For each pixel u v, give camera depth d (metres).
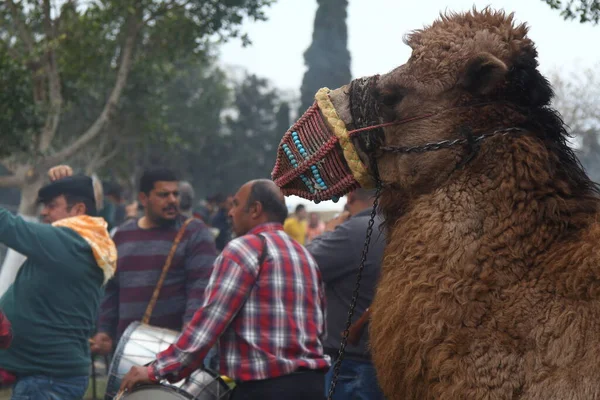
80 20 21.00
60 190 6.02
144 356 5.53
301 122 3.19
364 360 5.57
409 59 2.99
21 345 5.55
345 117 3.07
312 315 5.00
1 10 20.50
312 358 4.91
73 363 5.71
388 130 2.97
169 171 7.43
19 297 5.58
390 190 3.02
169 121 45.53
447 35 2.93
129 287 7.39
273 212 5.33
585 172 2.89
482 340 2.54
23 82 17.41
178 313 7.36
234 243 4.95
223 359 4.89
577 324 2.43
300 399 4.80
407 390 2.70
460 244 2.67
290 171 3.22
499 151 2.75
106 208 13.90
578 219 2.64
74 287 5.64
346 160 3.07
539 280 2.55
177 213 7.51
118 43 22.47
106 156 31.09
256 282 4.86
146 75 23.69
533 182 2.69
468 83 2.85
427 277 2.68
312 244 5.84
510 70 2.85
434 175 2.86
